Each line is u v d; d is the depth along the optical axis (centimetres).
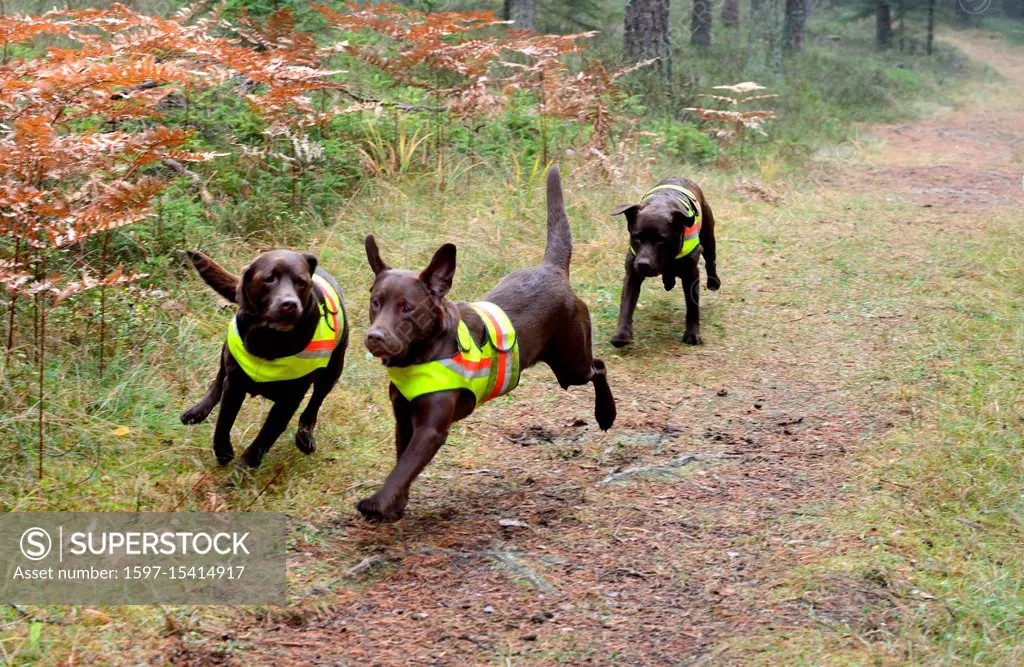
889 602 353
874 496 443
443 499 445
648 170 1017
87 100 560
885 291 791
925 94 2842
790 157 1439
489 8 1809
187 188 735
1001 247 916
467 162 957
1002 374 600
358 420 520
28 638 311
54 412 459
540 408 564
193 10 843
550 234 489
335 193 810
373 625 339
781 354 666
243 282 412
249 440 481
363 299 671
